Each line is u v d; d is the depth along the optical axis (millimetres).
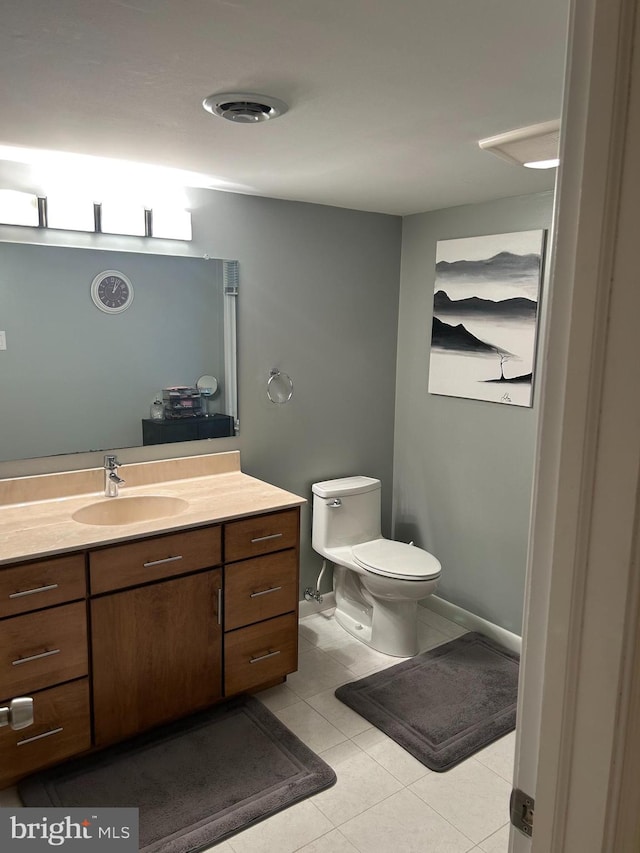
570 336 611
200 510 2537
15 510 2498
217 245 2930
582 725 650
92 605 2229
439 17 1212
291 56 1403
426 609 3664
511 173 2479
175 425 2947
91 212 2570
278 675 2781
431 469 3561
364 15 1207
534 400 2971
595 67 564
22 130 1983
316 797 2207
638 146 543
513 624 3223
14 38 1319
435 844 2018
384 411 3695
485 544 3311
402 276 3604
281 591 2715
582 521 620
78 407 2684
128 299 2740
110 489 2674
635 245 554
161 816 2092
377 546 3301
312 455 3428
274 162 2354
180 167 2447
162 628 2400
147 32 1287
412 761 2393
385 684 2869
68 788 2203
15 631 2088
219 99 1679
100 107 1749
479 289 3145
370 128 1908
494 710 2693
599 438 599
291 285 3193
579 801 664
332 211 3270
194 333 2934
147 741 2459
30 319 2527
